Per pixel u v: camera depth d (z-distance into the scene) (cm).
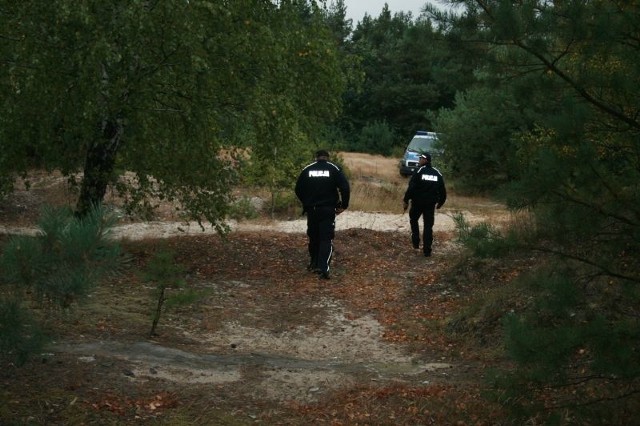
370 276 1114
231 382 611
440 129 2525
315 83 1263
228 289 1001
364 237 1375
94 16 960
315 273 1126
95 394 536
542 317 626
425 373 676
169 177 1170
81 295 378
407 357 742
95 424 489
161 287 738
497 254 499
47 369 571
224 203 1212
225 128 1179
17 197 1756
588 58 492
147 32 1009
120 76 1030
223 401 564
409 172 2856
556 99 506
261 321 856
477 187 2380
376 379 648
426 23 549
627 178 467
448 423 546
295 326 847
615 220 474
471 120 2303
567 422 511
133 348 667
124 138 1123
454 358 734
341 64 1369
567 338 443
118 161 1178
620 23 468
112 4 986
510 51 527
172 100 1124
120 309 820
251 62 1131
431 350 765
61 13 916
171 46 1024
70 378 559
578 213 456
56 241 379
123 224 1584
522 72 537
